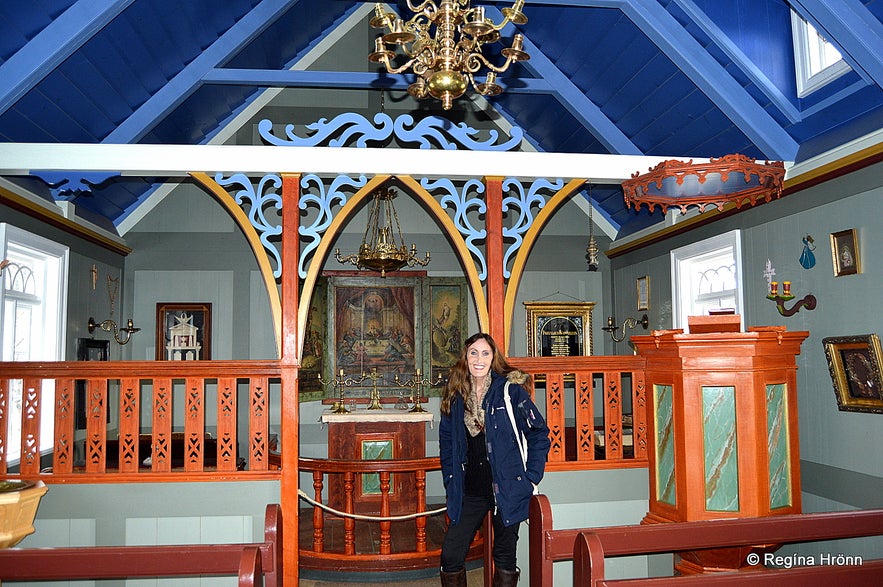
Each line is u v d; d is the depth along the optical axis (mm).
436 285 8297
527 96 7234
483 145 5145
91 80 5309
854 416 4496
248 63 6848
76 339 6543
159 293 7859
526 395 3848
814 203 4902
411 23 3312
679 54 5109
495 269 5137
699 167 4402
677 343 4457
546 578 2943
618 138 6664
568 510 5016
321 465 5449
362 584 5266
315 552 5484
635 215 7945
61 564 2607
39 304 6117
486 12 6227
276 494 4781
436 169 5062
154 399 4793
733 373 4379
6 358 5473
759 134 5160
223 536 4738
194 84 6148
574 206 8555
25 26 4402
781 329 4453
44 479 4656
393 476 6906
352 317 8125
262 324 7957
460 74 3238
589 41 5953
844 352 4477
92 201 6945
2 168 4730
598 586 2393
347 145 7844
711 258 6496
